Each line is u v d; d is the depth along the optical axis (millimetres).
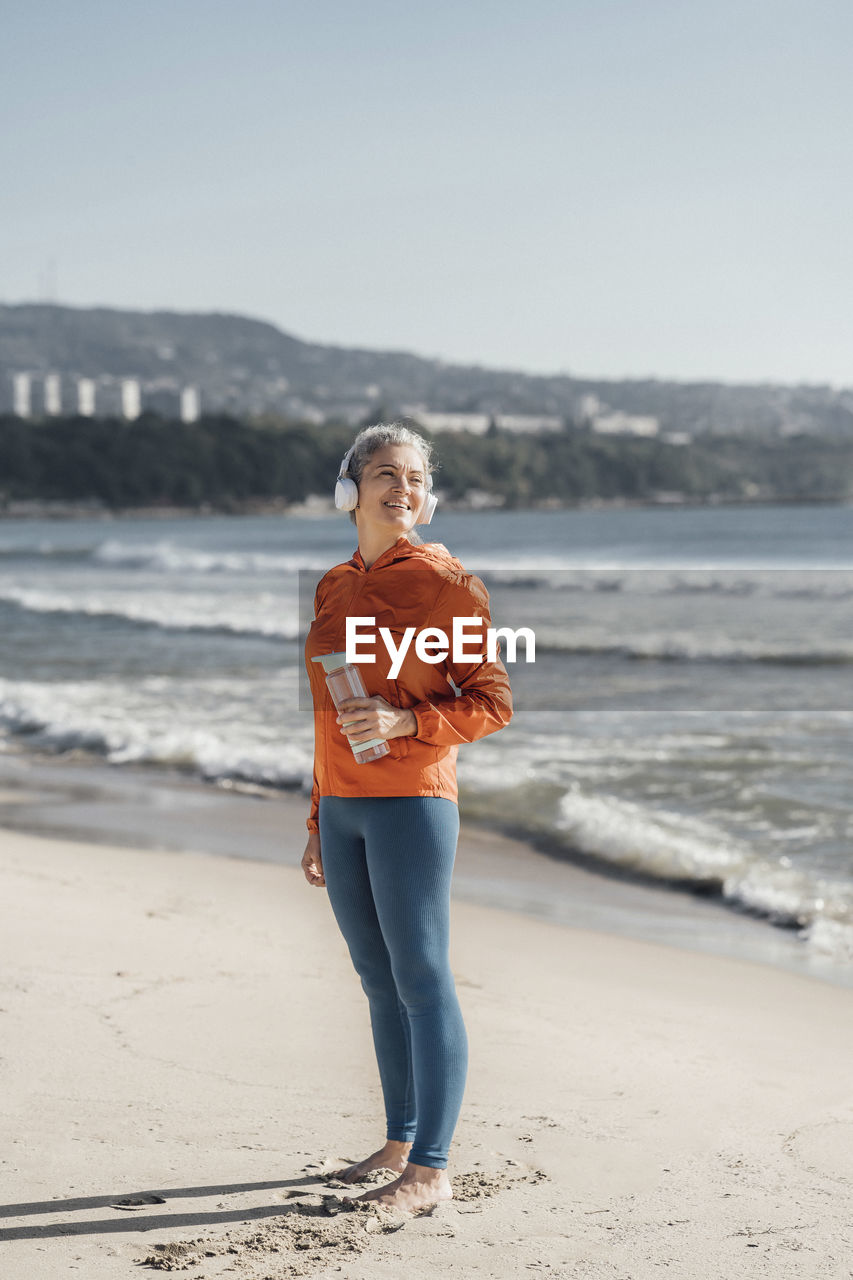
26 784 9641
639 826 7418
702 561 42688
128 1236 2445
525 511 180000
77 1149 2896
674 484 191875
